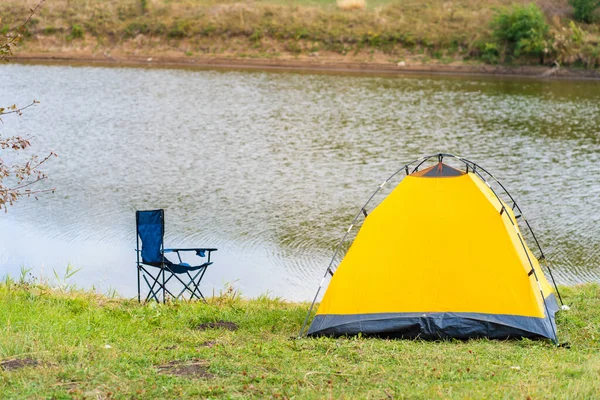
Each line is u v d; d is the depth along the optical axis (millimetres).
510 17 45281
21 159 23281
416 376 7641
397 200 9828
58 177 21500
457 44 46406
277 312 10742
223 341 8859
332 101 34938
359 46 47250
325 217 18016
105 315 10055
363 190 20516
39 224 17203
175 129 28578
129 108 32656
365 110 32844
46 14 50906
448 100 35500
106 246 15812
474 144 26609
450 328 9414
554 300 10906
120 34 50062
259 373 7457
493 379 7570
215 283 13875
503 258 9562
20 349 7676
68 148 25172
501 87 39844
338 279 9758
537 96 37125
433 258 9625
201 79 41031
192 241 16188
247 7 50656
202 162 23562
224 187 20672
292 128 28984
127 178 21516
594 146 26578
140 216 11062
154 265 11117
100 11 51344
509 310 9484
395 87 39125
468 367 8000
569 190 20719
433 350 8797
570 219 18078
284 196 19797
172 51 48844
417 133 28344
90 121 29812
